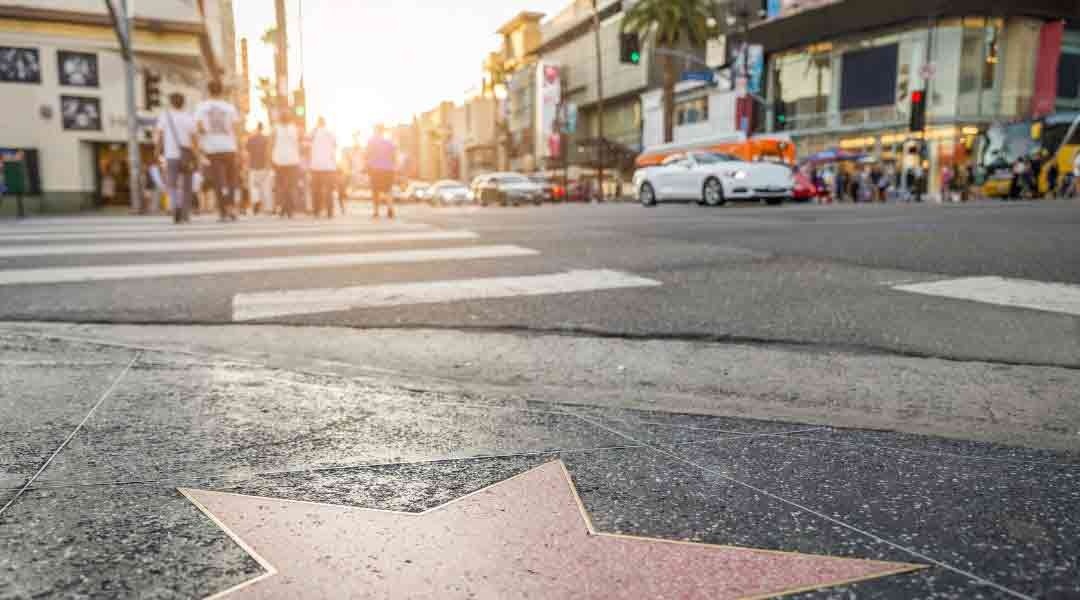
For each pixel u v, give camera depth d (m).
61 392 1.70
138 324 2.57
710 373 2.01
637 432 1.49
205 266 3.95
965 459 1.35
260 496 1.14
